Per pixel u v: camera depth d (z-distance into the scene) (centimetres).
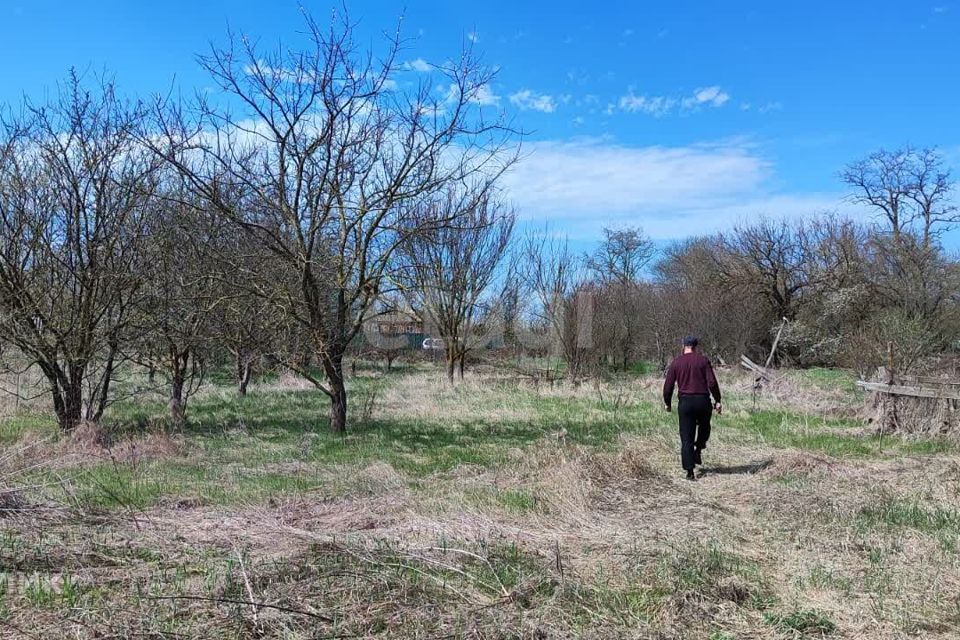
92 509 592
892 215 3294
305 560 461
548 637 376
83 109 1061
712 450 1027
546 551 512
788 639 386
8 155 1047
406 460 945
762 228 3353
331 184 1117
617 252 4494
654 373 2502
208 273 1140
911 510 649
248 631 365
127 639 347
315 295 1140
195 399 1688
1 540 480
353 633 368
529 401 1691
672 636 384
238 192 1131
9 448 852
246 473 838
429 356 3200
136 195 1083
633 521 623
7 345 1162
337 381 1193
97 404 1382
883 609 423
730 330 2783
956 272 2695
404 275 1220
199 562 459
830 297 3072
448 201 2008
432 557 480
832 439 1128
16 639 345
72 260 1063
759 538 573
